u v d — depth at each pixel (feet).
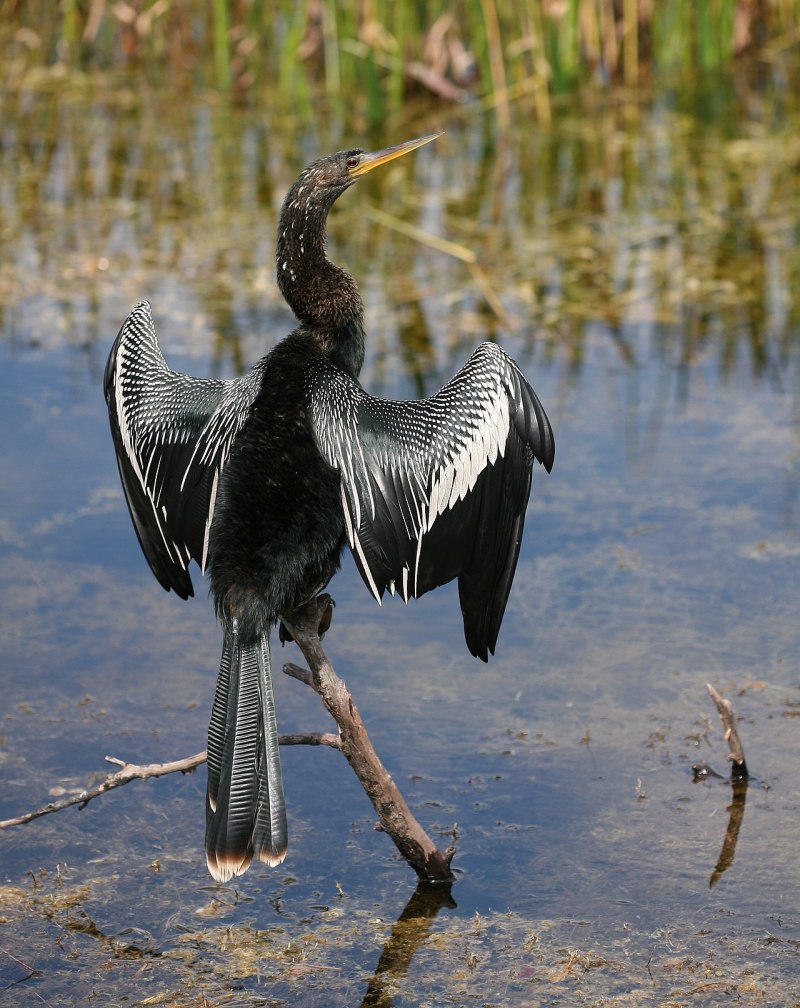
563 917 27.55
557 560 40.47
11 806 31.01
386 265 60.13
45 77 80.64
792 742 32.76
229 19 81.00
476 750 32.96
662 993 25.20
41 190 67.05
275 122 74.79
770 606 38.11
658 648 36.52
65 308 55.93
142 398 27.78
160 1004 25.35
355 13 75.25
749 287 58.03
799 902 27.63
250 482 25.20
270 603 24.94
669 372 51.62
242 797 24.03
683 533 41.60
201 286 57.98
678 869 28.78
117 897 28.43
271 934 27.35
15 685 35.24
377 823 30.96
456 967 26.20
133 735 33.53
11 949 26.86
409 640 37.32
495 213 64.90
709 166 69.46
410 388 50.01
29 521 42.11
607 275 59.21
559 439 47.01
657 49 80.89
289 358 26.99
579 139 73.00
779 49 82.94
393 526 25.58
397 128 73.82
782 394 49.83
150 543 28.22
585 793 31.35
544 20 74.90
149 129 74.18
